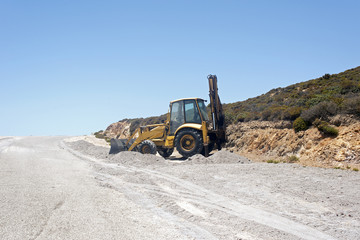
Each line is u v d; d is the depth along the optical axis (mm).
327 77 25906
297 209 5742
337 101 13594
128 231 4676
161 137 16031
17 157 16406
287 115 15578
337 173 8953
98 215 5504
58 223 5004
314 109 13555
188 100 15531
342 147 11094
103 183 8602
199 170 10180
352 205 5836
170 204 6289
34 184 8492
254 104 24562
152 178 9281
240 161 12453
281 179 8289
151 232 4641
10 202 6367
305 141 13094
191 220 5266
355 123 11672
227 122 20891
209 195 7031
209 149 16000
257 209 5840
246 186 7723
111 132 45500
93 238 4348
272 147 14938
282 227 4824
